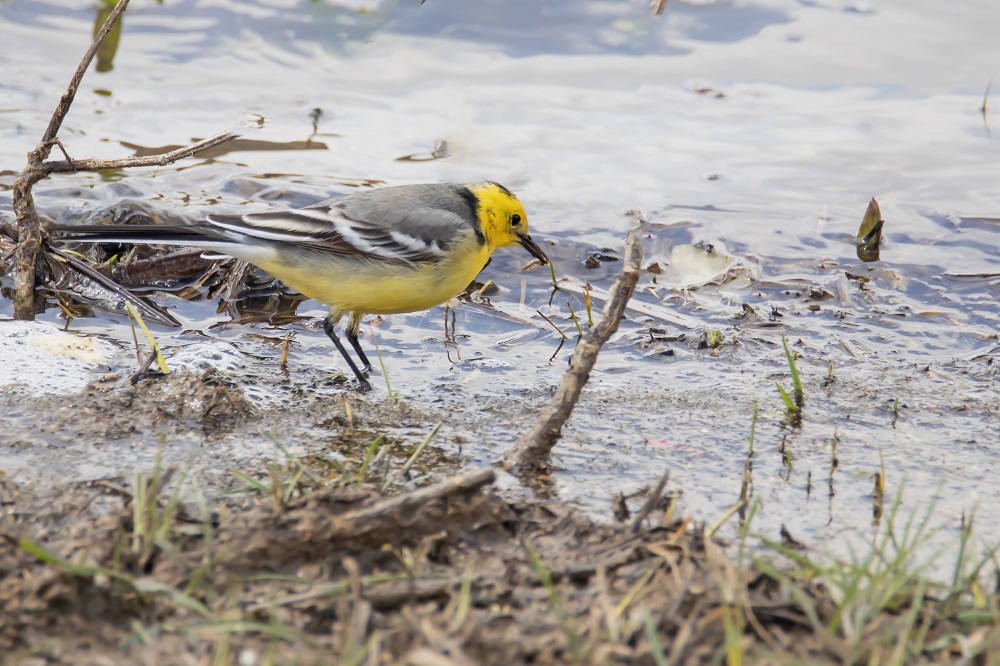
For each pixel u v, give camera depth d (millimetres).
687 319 12688
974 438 9586
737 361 11523
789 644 5586
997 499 8367
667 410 10141
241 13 19719
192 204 14594
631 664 5379
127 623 5699
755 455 9164
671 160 16609
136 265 13117
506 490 8297
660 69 19141
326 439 9227
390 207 11328
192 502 7551
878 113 17859
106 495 7598
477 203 12070
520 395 10492
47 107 16953
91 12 19719
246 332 12016
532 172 16094
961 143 17078
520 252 14398
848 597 5754
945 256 14195
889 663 5305
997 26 19953
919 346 11977
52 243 12617
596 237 14656
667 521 7152
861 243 14453
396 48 19484
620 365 11352
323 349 11734
